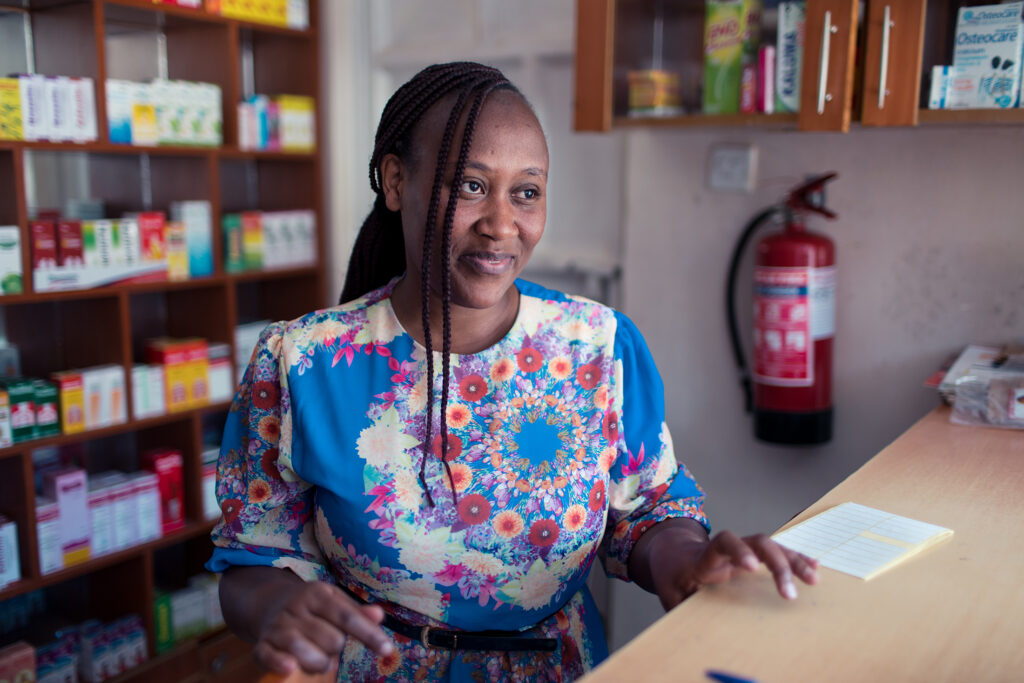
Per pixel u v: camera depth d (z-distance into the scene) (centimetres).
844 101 157
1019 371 153
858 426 196
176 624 256
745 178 202
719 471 219
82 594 264
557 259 244
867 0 154
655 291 221
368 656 105
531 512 105
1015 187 171
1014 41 144
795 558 84
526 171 100
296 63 283
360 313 112
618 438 113
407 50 269
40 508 222
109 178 257
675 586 95
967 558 93
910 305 186
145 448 270
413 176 104
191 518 262
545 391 109
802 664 72
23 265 213
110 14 239
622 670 71
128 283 236
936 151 179
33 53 238
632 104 192
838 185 191
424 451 103
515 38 245
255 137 266
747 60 175
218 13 248
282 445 108
